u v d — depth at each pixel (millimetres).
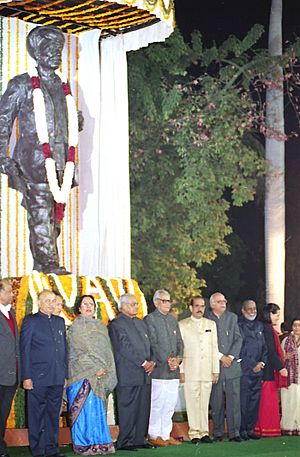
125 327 11281
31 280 11359
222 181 19688
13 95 11883
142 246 19438
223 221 19766
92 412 10711
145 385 11305
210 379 12031
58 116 11992
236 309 23156
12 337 10336
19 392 11070
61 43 12039
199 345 12023
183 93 20594
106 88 12820
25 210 12117
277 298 20500
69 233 12570
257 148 21000
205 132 19672
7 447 10961
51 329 10602
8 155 11914
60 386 10547
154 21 12422
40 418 10477
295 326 13250
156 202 19344
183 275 19547
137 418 11273
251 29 20109
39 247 11906
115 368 11023
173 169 19906
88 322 10938
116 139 12789
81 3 11891
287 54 20328
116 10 12102
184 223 19609
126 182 12789
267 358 12688
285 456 10938
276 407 12766
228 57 21625
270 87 20375
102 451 10703
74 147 12023
